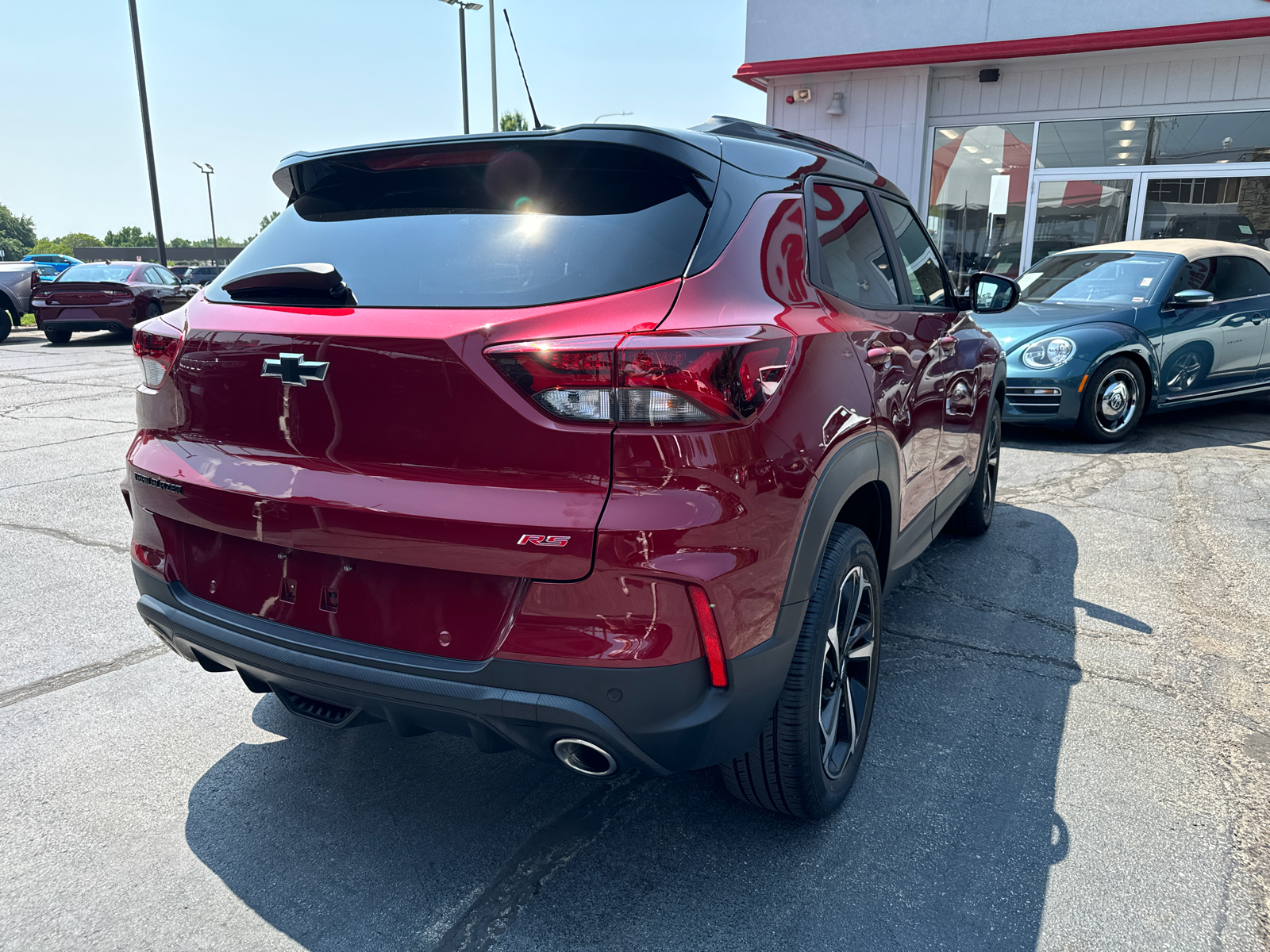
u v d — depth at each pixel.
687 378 1.61
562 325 1.65
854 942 1.83
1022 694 2.91
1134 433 7.19
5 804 2.28
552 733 1.70
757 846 2.14
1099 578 3.96
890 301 2.73
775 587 1.79
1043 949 1.81
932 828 2.21
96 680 2.96
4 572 3.93
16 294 15.45
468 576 1.70
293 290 1.93
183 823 2.22
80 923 1.87
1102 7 10.21
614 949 1.81
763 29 11.69
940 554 4.26
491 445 1.65
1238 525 4.71
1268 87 10.10
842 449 2.03
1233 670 3.09
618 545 1.60
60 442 6.73
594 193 1.95
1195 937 1.85
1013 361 6.64
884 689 2.93
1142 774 2.45
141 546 2.18
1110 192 11.13
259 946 1.82
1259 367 7.63
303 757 2.53
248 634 1.93
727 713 1.73
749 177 2.10
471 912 1.92
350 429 1.77
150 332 2.12
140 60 20.92
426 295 1.80
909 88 11.38
